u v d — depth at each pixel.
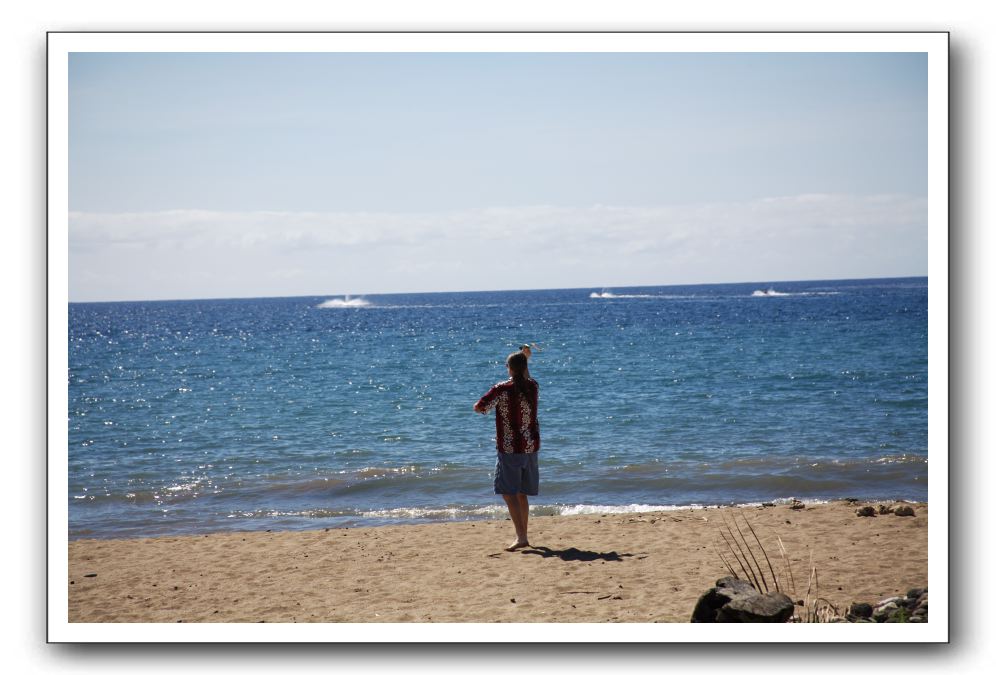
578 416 17.45
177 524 9.49
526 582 6.02
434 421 17.61
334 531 8.28
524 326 62.41
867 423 15.22
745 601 4.98
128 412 19.91
